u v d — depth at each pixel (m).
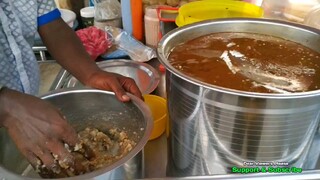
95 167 0.52
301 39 0.65
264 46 0.65
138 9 1.10
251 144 0.46
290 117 0.43
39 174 0.48
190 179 0.45
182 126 0.52
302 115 0.44
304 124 0.46
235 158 0.48
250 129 0.44
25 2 0.67
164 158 0.63
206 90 0.43
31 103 0.44
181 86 0.47
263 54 0.61
